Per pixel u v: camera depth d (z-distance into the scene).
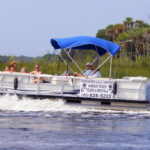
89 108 37.25
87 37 38.25
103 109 37.31
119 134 27.41
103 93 37.25
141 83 37.47
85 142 24.94
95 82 37.31
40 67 71.44
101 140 25.55
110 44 38.12
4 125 29.08
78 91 37.88
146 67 97.38
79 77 37.50
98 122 31.72
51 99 36.97
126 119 33.53
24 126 29.00
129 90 37.44
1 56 69.94
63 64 72.06
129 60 102.44
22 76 37.56
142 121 32.75
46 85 37.75
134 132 28.16
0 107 36.69
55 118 32.75
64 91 37.81
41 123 30.38
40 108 36.78
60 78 37.66
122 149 23.58
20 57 73.88
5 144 23.94
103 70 80.31
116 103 37.28
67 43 37.69
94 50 42.38
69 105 37.12
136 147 24.05
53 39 38.62
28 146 23.67
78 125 30.14
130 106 37.34
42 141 24.88
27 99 36.78
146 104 37.38
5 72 37.41
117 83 37.41
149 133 27.91
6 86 37.53
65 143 24.56
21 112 35.25
